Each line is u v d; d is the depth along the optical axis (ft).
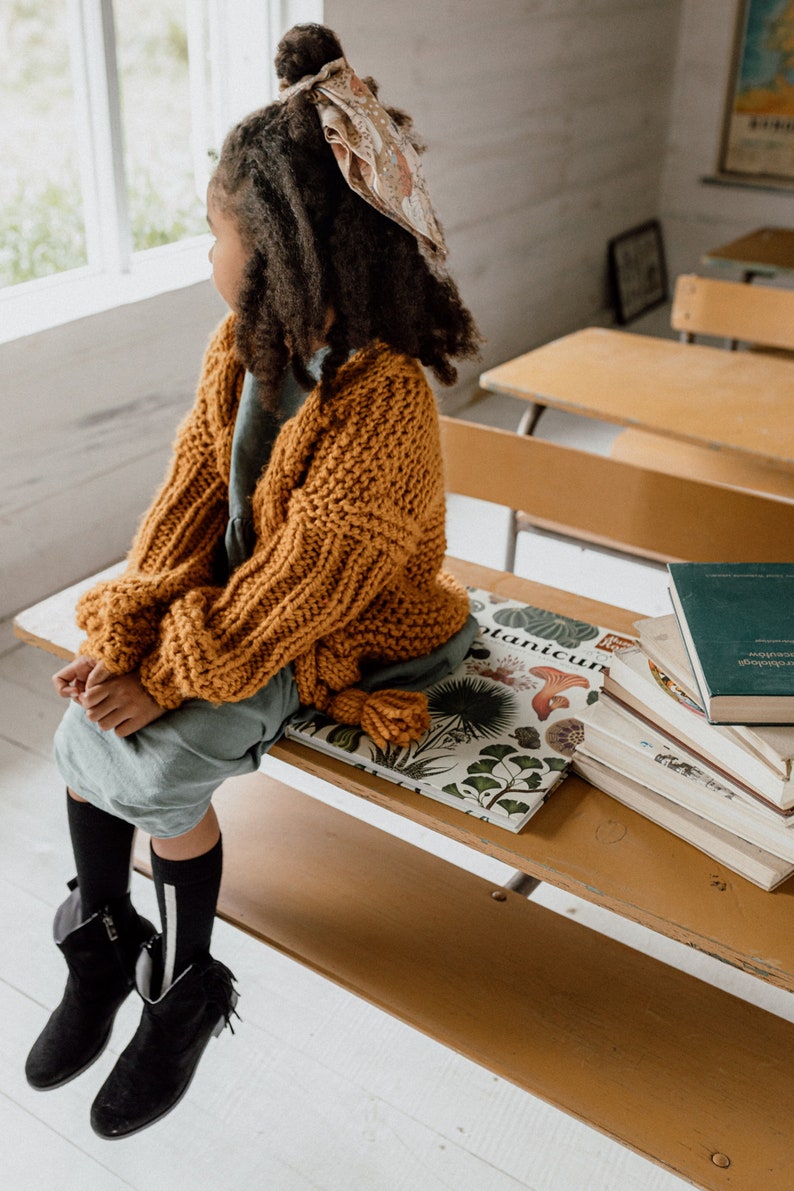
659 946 5.58
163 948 4.38
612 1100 3.90
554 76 13.01
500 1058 4.05
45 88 8.41
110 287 8.42
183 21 9.26
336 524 3.87
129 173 9.43
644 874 3.49
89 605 4.17
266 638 3.91
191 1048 4.39
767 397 7.36
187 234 10.14
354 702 4.15
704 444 6.66
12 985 5.20
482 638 4.85
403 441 3.95
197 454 4.52
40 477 7.92
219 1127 4.57
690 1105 3.89
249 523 4.32
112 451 8.50
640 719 3.74
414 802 3.81
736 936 3.26
